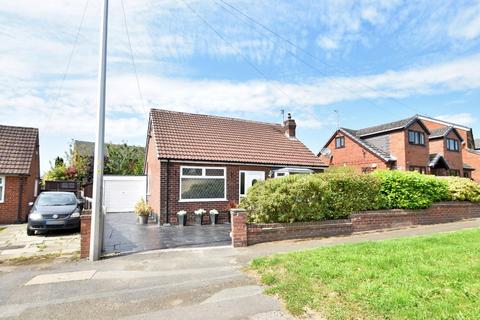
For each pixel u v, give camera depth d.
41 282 6.34
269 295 5.24
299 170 18.72
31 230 12.36
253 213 10.31
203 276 6.46
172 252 8.75
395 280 5.23
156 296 5.41
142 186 23.69
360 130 32.62
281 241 9.66
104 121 8.71
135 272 6.91
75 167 32.91
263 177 17.91
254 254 8.14
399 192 12.31
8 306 5.11
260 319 4.34
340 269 5.95
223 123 20.75
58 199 13.93
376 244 8.07
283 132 22.80
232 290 5.57
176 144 16.50
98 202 8.34
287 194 10.22
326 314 4.29
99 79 8.73
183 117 19.61
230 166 16.91
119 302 5.18
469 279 5.19
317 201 10.60
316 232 10.33
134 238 11.14
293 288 5.25
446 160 32.12
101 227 8.67
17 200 17.81
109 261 7.96
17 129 20.70
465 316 3.88
